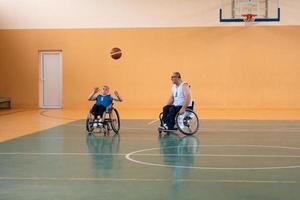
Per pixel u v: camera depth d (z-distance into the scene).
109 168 5.75
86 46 17.23
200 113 14.77
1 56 17.48
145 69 17.09
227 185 4.80
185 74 16.97
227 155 6.71
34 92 17.53
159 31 17.00
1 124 11.41
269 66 16.67
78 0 17.19
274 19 16.55
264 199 4.24
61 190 4.62
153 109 16.58
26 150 7.25
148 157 6.56
